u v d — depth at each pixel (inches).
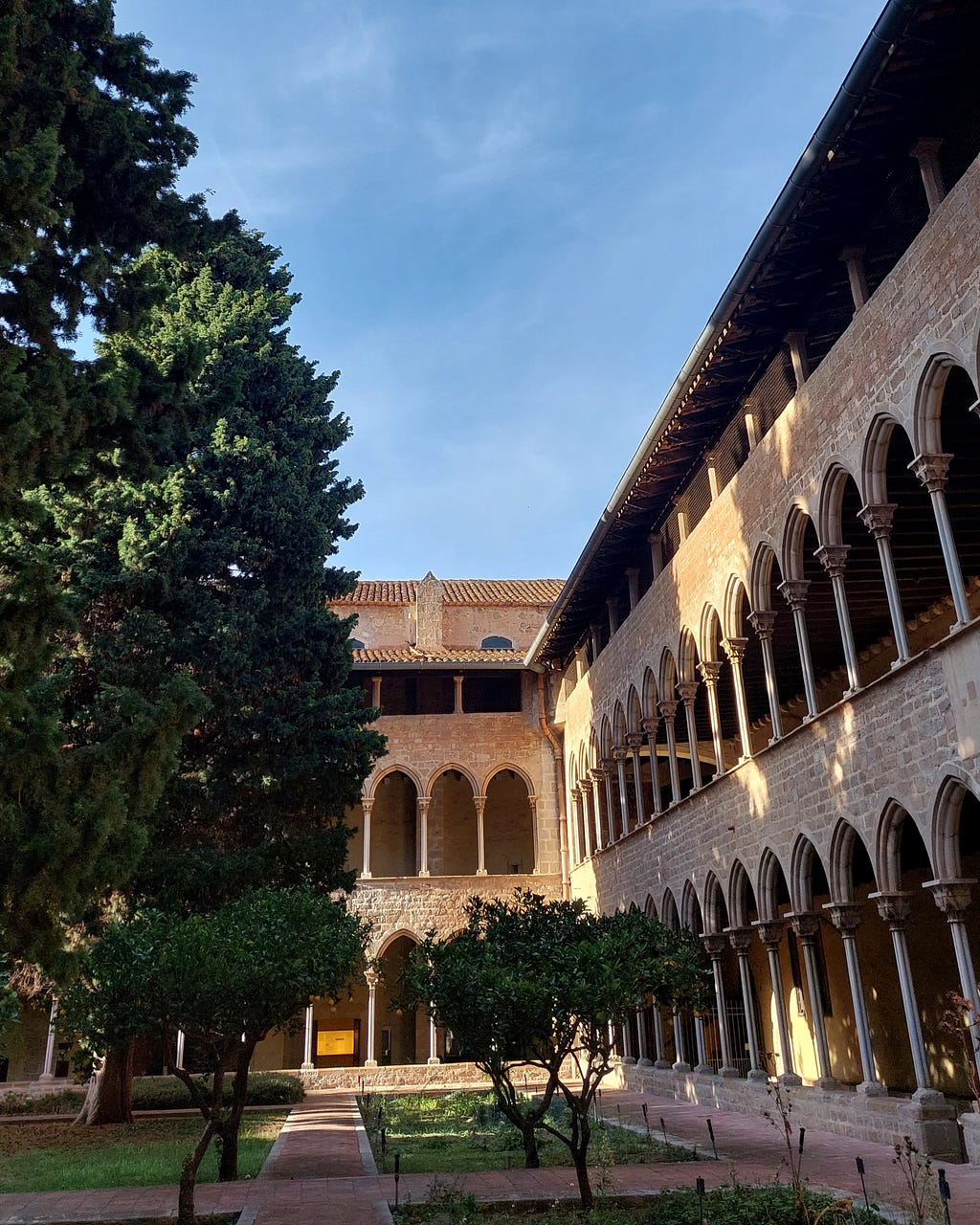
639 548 1197.1
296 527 1034.1
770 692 821.2
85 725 864.3
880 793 652.1
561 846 1550.2
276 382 1127.6
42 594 452.1
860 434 663.1
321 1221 458.6
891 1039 959.6
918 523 784.9
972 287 545.0
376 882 1513.3
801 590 773.3
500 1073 564.4
